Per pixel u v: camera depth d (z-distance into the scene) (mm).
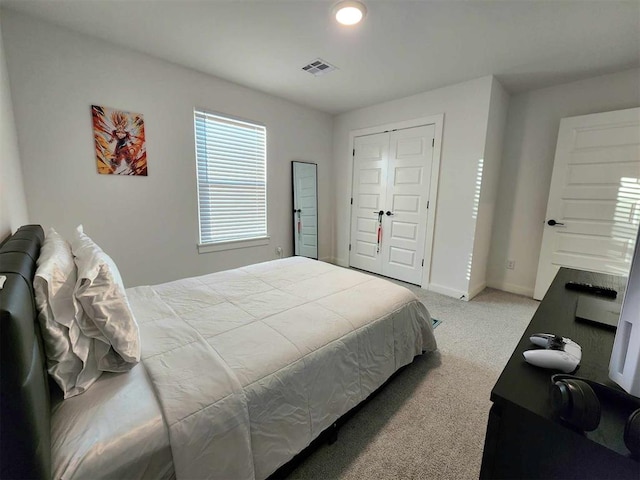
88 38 2168
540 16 1847
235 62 2586
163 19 1946
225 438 868
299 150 3912
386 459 1242
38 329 790
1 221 1293
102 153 2328
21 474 596
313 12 1852
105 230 2418
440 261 3352
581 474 552
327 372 1221
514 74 2709
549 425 580
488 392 1670
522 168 3205
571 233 2861
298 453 1115
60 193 2172
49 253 1053
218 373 970
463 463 1224
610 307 1112
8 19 1857
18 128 1959
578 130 2736
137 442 749
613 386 663
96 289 921
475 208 3002
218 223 3219
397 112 3549
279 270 2197
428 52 2344
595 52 2277
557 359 723
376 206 3951
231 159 3223
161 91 2586
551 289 1345
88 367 901
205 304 1531
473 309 2875
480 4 1744
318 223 4359
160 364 998
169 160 2719
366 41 2195
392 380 1775
